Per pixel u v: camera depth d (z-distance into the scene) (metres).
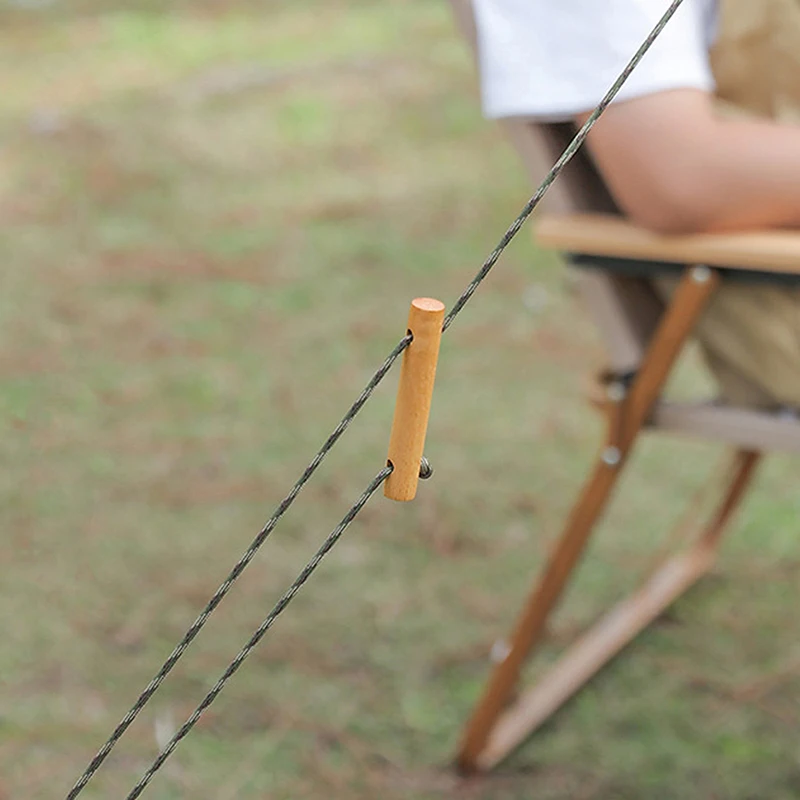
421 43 10.15
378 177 7.22
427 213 6.63
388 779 2.82
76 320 5.31
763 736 2.97
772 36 2.34
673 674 3.19
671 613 3.43
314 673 3.19
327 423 4.52
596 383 2.47
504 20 2.17
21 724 2.98
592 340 5.18
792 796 2.78
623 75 1.32
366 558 3.69
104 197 6.82
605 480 2.46
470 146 7.73
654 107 2.14
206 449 4.31
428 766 2.87
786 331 2.31
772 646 3.31
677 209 2.16
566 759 2.89
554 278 5.80
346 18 11.14
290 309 5.47
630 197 2.21
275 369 4.92
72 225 6.41
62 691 3.11
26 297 5.52
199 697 3.10
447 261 6.01
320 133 7.98
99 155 7.50
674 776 2.84
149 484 4.08
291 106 8.52
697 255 2.20
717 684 3.16
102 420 4.50
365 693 3.12
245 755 2.90
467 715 3.05
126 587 3.53
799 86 2.37
